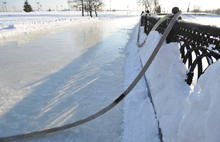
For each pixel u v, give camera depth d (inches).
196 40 63.3
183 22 73.1
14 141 70.2
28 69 154.1
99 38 327.0
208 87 41.1
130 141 68.5
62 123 80.8
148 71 113.1
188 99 55.1
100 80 129.0
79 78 133.3
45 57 193.0
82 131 75.4
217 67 39.4
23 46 251.4
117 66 160.1
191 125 43.7
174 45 82.7
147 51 137.4
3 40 302.4
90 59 184.4
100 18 1209.4
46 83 124.7
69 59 185.0
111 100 100.2
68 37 339.9
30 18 882.1
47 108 93.4
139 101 94.3
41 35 366.9
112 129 76.1
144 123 76.0
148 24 209.2
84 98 103.2
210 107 36.8
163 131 61.0
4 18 861.2
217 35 49.4
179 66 71.6
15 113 89.0
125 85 119.3
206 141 36.6
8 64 168.1
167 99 68.4
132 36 348.2
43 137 72.2
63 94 108.5
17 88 117.0
